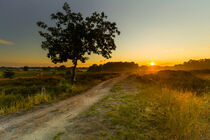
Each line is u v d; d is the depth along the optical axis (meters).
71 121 4.18
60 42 15.80
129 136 2.94
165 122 3.58
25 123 4.09
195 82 13.55
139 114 4.44
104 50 18.00
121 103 6.32
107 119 4.19
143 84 14.79
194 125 3.26
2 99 6.80
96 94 10.00
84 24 16.09
